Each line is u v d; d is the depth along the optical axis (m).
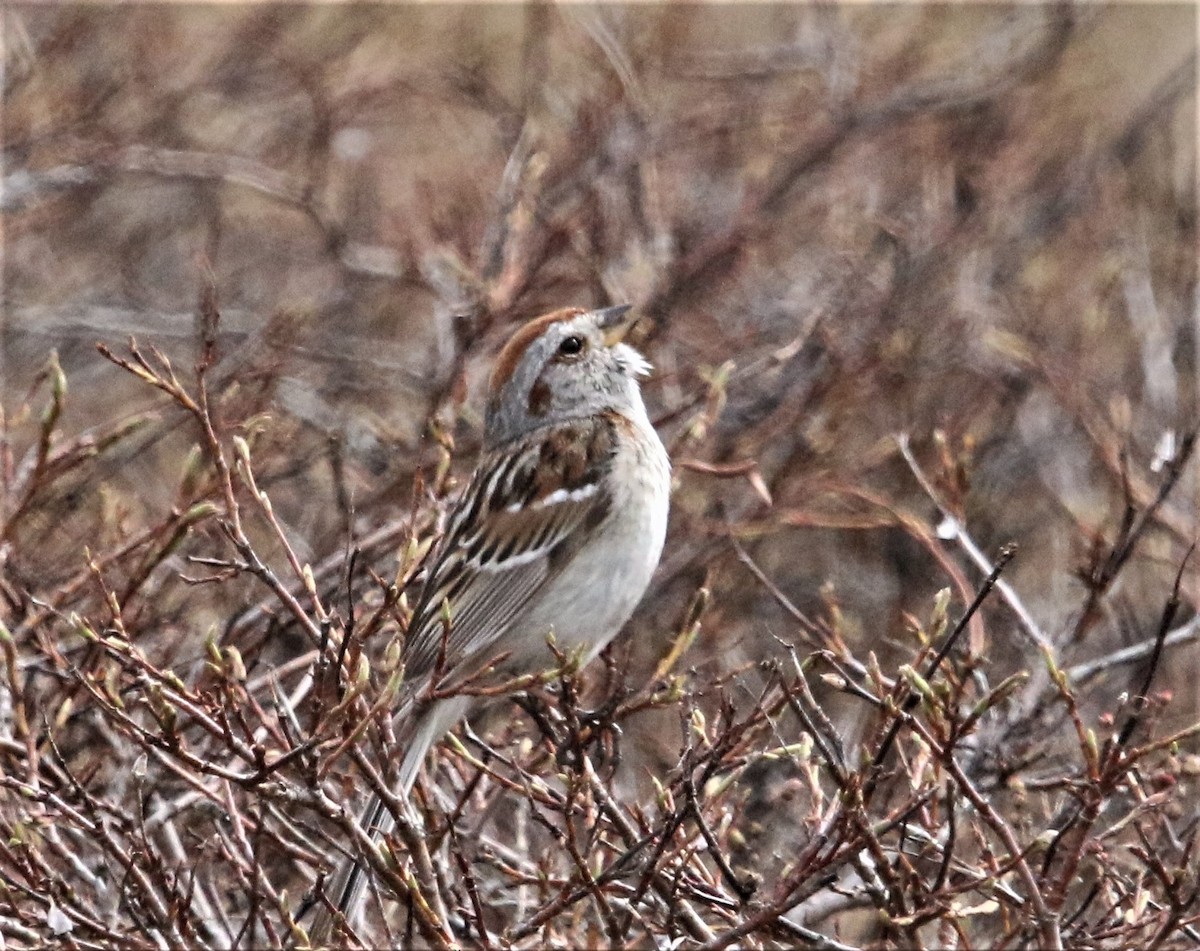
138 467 14.83
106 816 9.52
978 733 10.70
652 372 13.83
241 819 9.05
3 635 8.46
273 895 8.79
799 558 14.48
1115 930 8.42
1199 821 9.62
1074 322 16.72
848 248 16.91
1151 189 18.56
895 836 9.91
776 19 21.20
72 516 12.70
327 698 9.22
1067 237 17.52
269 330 13.87
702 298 15.77
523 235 14.83
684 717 9.48
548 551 10.95
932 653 8.98
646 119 16.83
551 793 8.98
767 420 14.58
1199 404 14.56
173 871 9.82
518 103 19.16
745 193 16.91
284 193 16.97
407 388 15.11
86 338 16.09
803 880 8.01
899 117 18.09
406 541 8.97
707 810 8.55
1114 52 21.00
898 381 15.09
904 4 19.86
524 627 10.96
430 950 8.75
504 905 9.98
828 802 10.06
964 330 15.79
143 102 18.58
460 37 20.05
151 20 18.91
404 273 15.61
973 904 9.69
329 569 11.97
